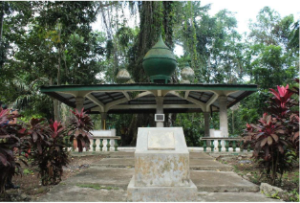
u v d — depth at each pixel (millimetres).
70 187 4340
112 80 16031
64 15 11641
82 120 4988
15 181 4840
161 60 10539
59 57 14102
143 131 4102
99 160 7109
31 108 15672
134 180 3750
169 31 13391
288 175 5473
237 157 7492
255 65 16266
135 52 14781
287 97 4715
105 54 14930
